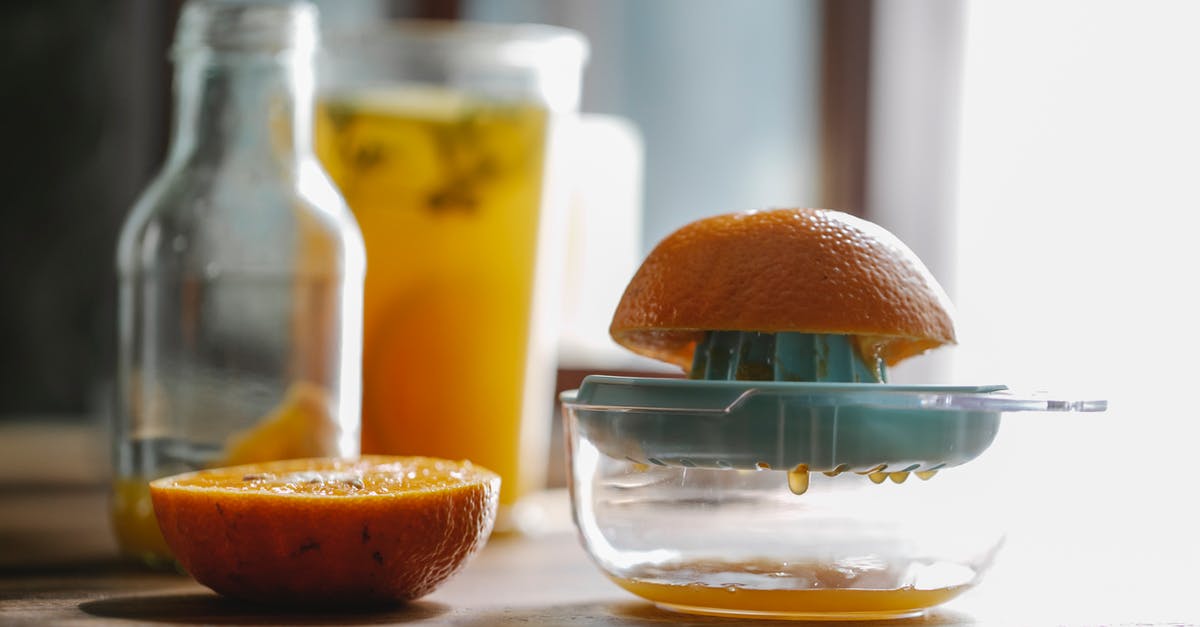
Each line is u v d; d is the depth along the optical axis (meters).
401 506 0.54
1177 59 1.13
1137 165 1.16
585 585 0.61
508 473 0.73
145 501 0.63
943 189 1.25
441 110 0.71
